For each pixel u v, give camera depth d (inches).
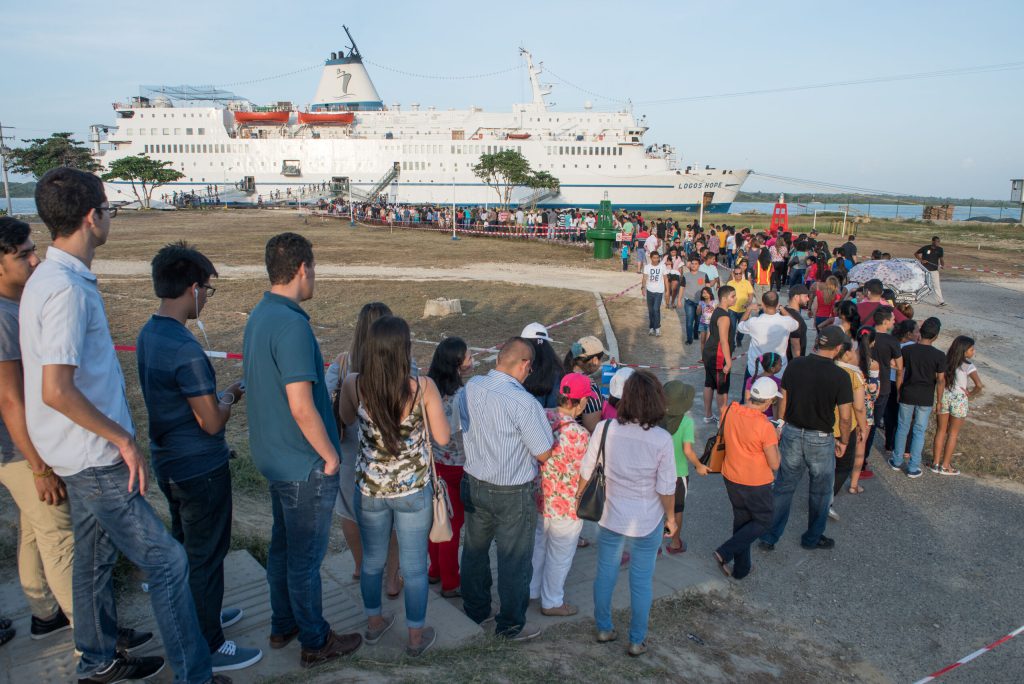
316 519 121.0
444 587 175.8
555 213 1423.5
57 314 92.0
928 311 636.7
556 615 170.4
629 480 146.6
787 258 769.6
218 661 124.9
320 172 2474.2
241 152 2460.6
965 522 233.8
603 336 508.1
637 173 2625.5
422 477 132.0
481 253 1137.4
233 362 408.8
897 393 270.8
